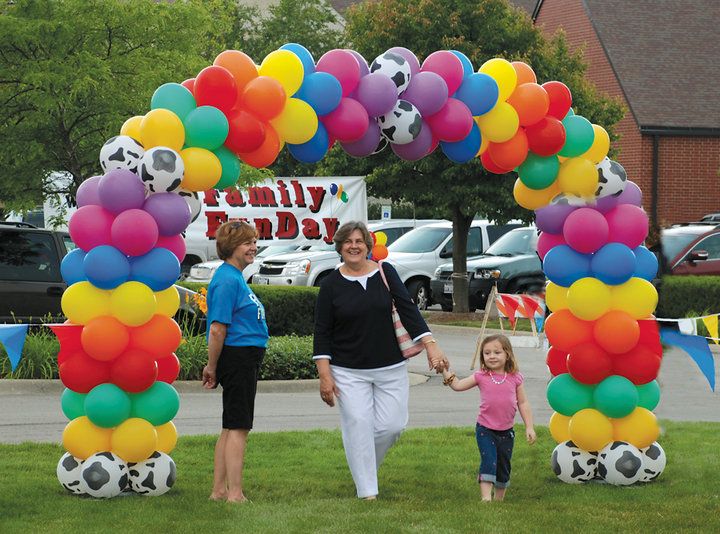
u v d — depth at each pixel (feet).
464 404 50.98
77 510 27.48
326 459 35.45
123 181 28.32
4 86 59.47
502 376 29.73
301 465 34.50
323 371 29.43
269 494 30.25
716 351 72.64
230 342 28.78
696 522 27.14
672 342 31.73
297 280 92.63
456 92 31.89
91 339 28.25
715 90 132.46
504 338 29.84
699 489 31.45
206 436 38.88
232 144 29.55
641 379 31.63
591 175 31.99
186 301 59.41
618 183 31.94
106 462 29.01
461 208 85.61
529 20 89.30
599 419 31.96
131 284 28.55
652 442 32.35
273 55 30.14
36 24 56.70
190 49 63.57
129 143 28.81
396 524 26.13
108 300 28.78
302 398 52.06
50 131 61.87
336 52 30.76
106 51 60.70
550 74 90.43
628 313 31.48
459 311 92.48
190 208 30.81
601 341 31.24
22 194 65.05
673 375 48.16
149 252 29.04
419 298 98.53
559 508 28.73
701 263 83.05
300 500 29.35
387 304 29.53
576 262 31.63
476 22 87.10
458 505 28.89
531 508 28.60
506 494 30.91
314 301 69.10
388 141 32.91
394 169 84.99
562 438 32.94
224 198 71.77
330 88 30.12
